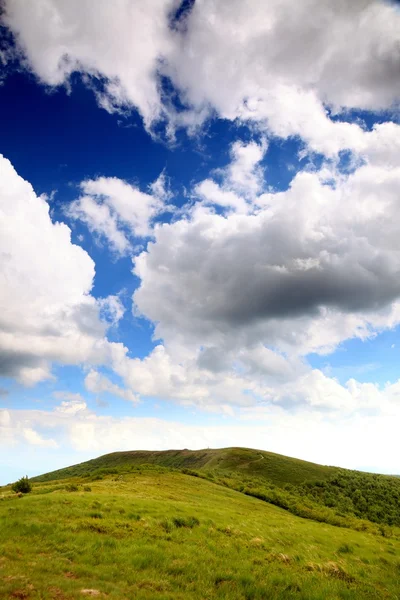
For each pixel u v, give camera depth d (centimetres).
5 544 1658
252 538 2591
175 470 7975
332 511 6431
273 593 1537
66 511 2394
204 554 1969
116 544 1881
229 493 5850
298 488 11075
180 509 3062
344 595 1727
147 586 1380
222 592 1453
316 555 2555
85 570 1439
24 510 2320
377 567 2705
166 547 1978
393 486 11731
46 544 1747
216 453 17562
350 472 13738
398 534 4959
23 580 1222
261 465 14200
